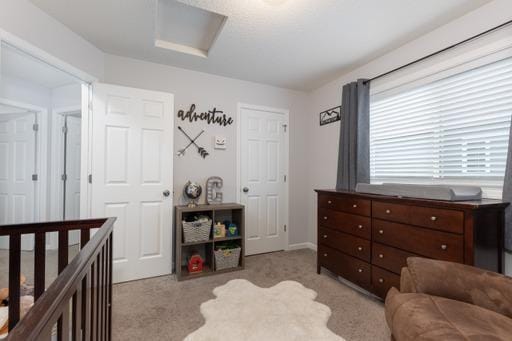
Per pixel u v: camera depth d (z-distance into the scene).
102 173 2.44
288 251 3.55
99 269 1.11
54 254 3.22
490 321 1.08
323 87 3.47
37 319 0.50
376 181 2.74
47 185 3.32
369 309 2.01
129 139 2.55
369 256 2.15
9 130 3.34
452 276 1.30
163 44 2.50
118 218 2.49
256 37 2.27
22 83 3.09
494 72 1.83
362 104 2.69
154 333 1.71
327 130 3.39
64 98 3.34
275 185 3.54
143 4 1.85
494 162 1.83
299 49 2.49
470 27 1.91
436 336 1.00
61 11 1.92
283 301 2.13
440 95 2.15
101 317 1.19
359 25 2.07
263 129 3.47
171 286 2.42
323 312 1.96
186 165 2.98
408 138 2.41
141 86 2.75
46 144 3.32
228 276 2.66
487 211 1.58
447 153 2.11
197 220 2.72
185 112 2.98
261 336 1.68
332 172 3.31
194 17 2.12
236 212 3.05
